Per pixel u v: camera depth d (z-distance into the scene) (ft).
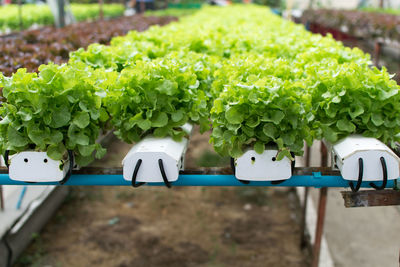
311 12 50.31
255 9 44.55
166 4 78.38
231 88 6.91
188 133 7.89
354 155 6.50
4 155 6.77
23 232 14.12
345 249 14.02
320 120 7.55
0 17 33.12
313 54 10.80
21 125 6.47
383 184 6.47
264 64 9.45
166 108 7.32
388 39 26.61
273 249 14.71
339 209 16.53
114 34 19.16
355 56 10.87
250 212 17.08
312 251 13.70
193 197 18.35
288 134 6.70
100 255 14.37
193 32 15.98
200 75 9.19
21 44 15.15
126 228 15.94
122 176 7.14
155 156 6.62
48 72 6.57
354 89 7.17
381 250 13.93
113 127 8.43
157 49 11.65
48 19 38.65
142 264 13.96
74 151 6.96
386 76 7.23
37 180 6.72
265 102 6.37
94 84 7.50
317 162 17.21
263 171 6.70
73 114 6.72
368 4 70.38
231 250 14.70
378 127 7.19
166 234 15.64
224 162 21.07
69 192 18.25
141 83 7.17
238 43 13.14
